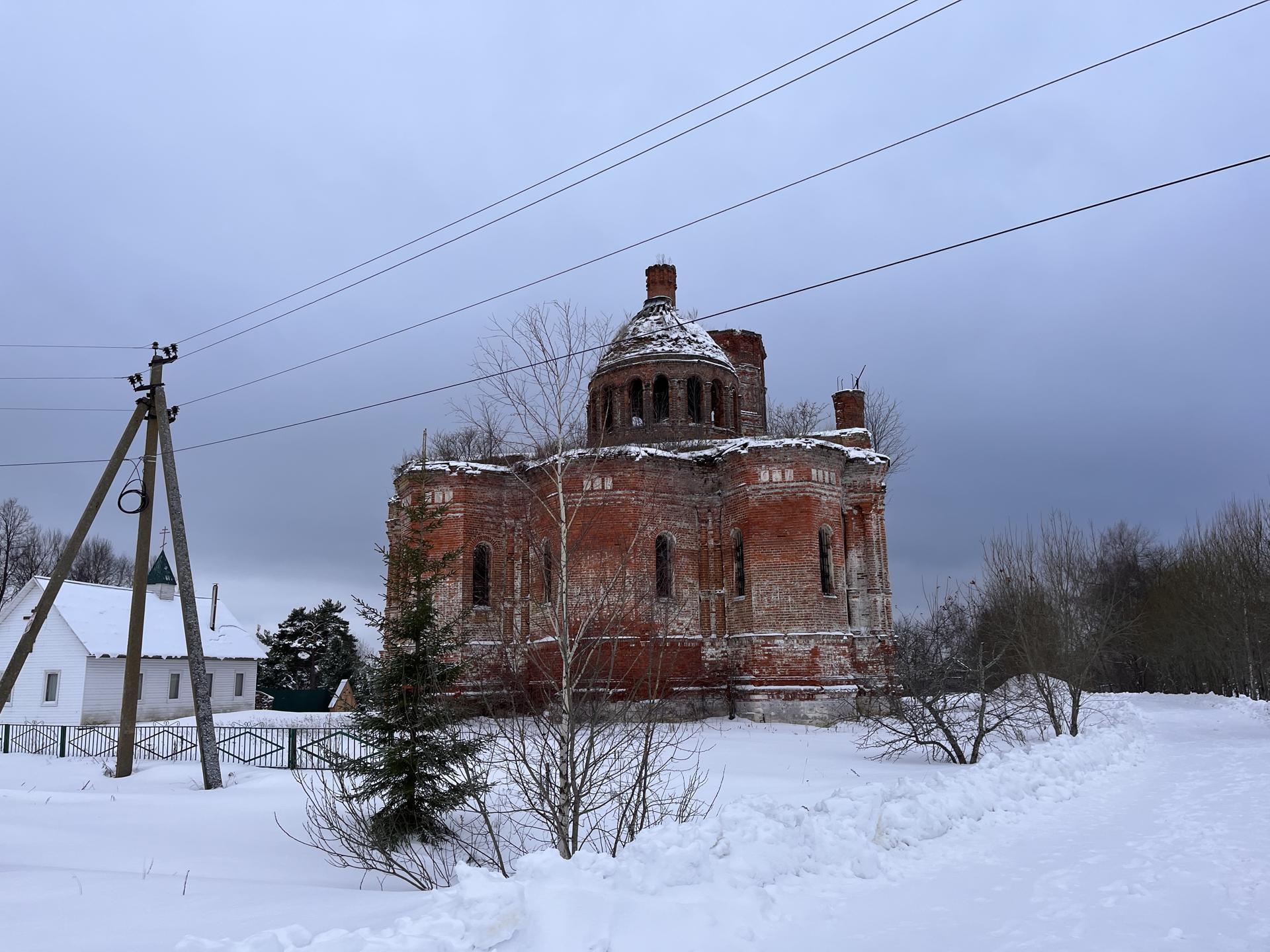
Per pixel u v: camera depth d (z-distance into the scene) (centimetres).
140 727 3003
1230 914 708
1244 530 5072
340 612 6706
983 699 1916
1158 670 6306
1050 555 2655
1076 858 935
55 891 892
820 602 2883
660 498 2997
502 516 3116
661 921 651
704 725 2609
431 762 1179
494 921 611
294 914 775
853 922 700
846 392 3566
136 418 2170
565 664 1034
